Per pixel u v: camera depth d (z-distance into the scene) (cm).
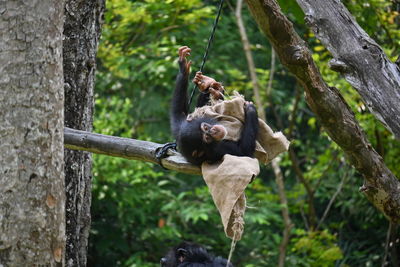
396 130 895
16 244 625
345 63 923
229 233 751
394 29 1803
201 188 2297
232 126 809
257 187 2070
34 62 636
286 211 1905
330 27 934
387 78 908
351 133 891
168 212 2220
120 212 2195
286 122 2659
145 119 2609
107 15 1927
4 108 631
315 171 2127
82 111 1045
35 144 634
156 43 2078
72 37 1041
